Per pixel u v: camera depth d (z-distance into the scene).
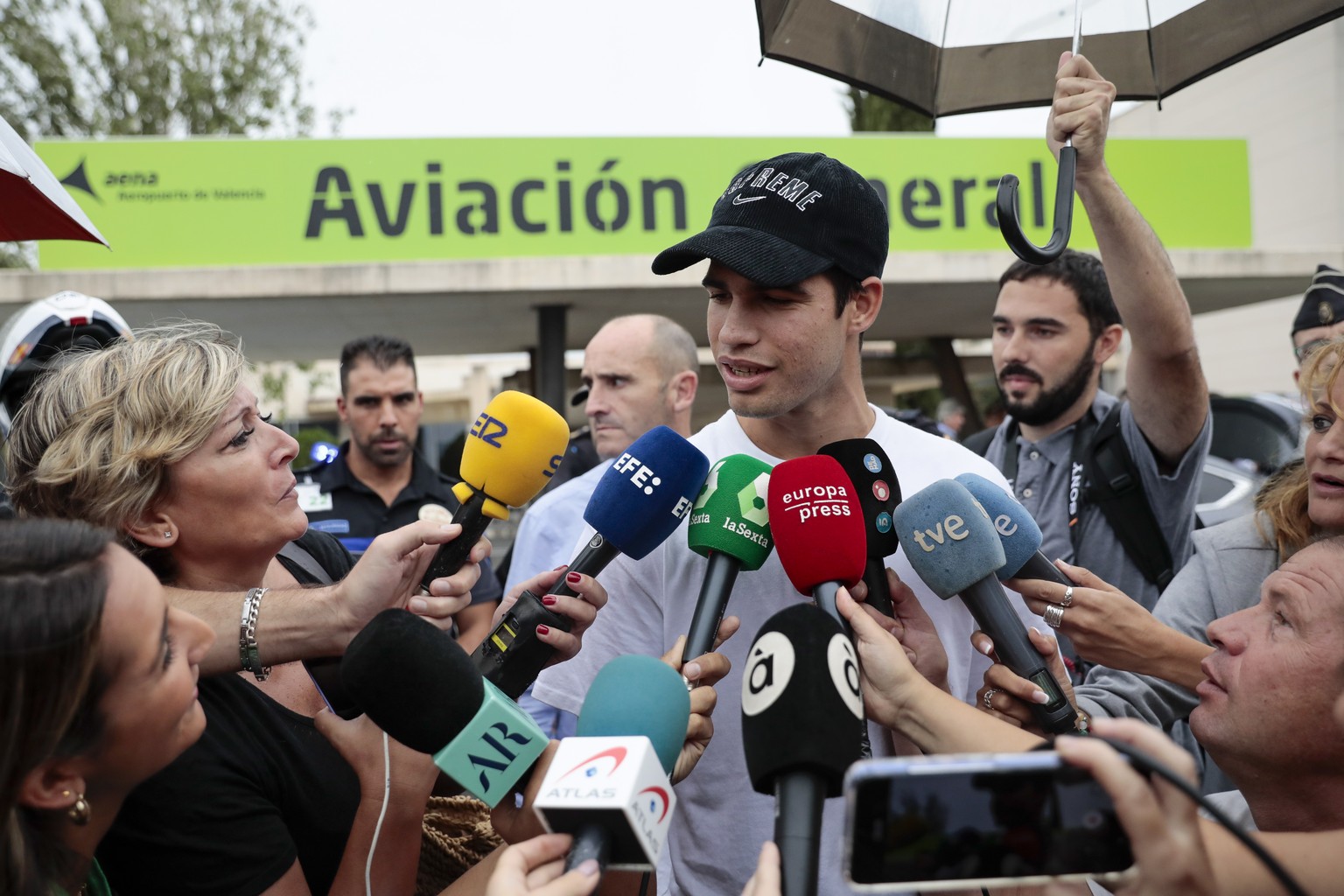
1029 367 2.95
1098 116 1.88
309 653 1.44
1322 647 1.24
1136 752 0.90
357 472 4.16
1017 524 1.61
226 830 1.41
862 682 1.36
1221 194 10.31
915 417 3.73
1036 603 1.67
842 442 1.63
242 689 1.54
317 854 1.57
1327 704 1.23
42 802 1.10
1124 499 2.64
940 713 1.30
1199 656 1.59
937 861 0.90
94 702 1.08
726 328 1.62
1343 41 15.83
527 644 1.48
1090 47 2.16
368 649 1.22
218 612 1.43
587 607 1.53
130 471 1.44
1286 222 16.81
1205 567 2.09
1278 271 10.09
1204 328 19.61
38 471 1.46
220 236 8.88
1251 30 2.02
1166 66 2.13
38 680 1.03
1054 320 2.90
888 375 15.22
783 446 1.79
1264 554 2.00
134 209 8.78
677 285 9.13
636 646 1.76
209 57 17.12
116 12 16.33
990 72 2.22
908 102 2.23
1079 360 2.91
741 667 1.69
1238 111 17.69
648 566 1.76
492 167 9.17
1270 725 1.28
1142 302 2.14
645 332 3.48
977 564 1.46
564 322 10.03
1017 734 1.25
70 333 2.59
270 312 9.81
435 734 1.22
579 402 4.55
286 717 1.58
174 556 1.54
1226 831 1.08
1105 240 2.07
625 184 9.30
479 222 9.16
